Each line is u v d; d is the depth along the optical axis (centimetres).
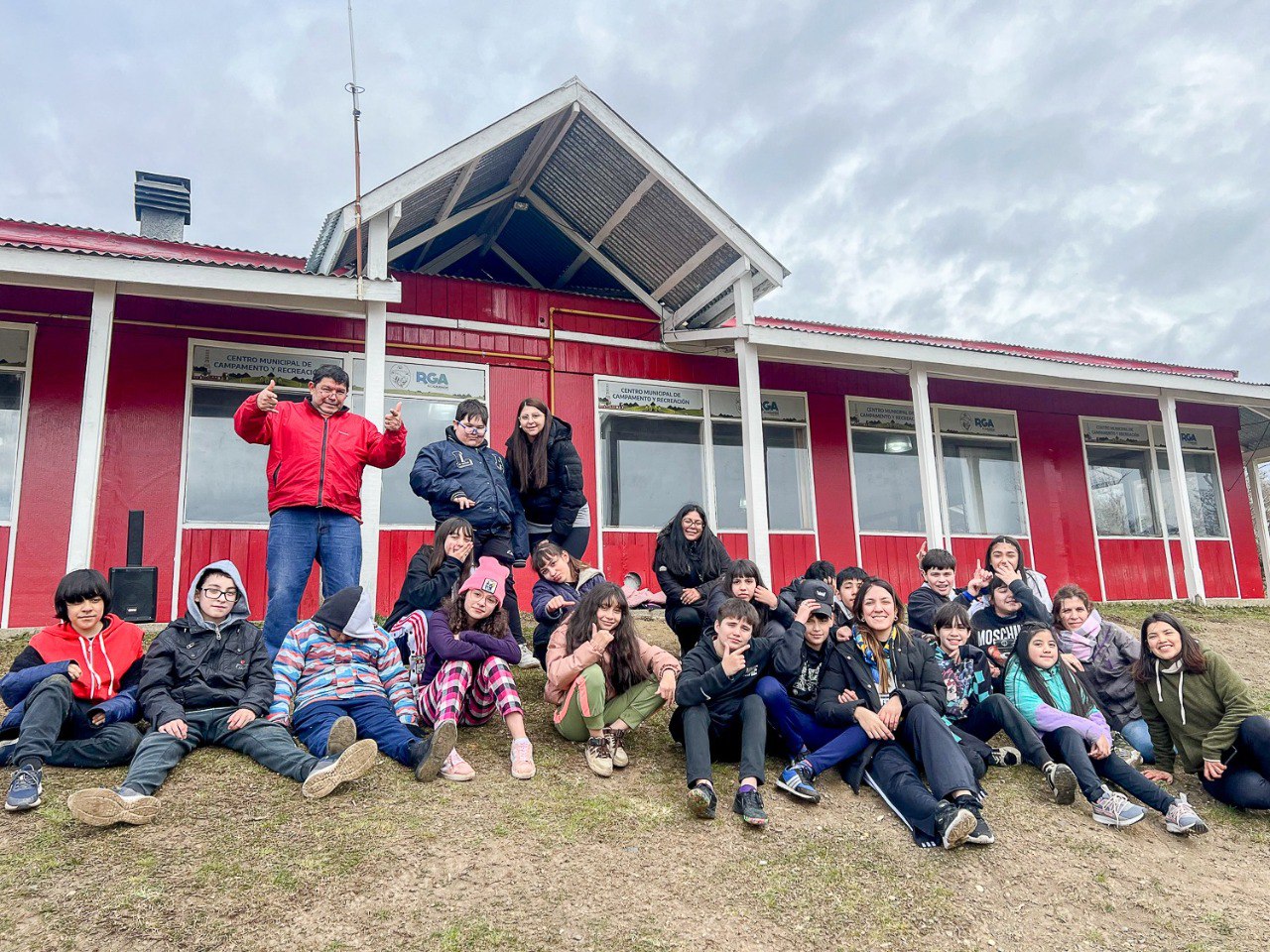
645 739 482
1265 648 914
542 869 325
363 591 438
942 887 346
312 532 513
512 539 603
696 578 595
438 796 375
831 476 1064
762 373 1052
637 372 985
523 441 609
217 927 269
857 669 436
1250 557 1315
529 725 483
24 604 722
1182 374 1158
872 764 420
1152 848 402
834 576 615
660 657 442
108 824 325
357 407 853
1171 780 477
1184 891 368
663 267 976
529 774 405
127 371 774
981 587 568
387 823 345
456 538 487
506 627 449
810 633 454
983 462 1170
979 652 490
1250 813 451
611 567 927
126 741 390
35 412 750
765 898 322
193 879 294
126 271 658
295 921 276
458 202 915
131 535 693
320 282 704
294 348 835
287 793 366
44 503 740
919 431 991
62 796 354
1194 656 461
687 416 1001
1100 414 1255
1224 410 1362
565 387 945
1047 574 1163
